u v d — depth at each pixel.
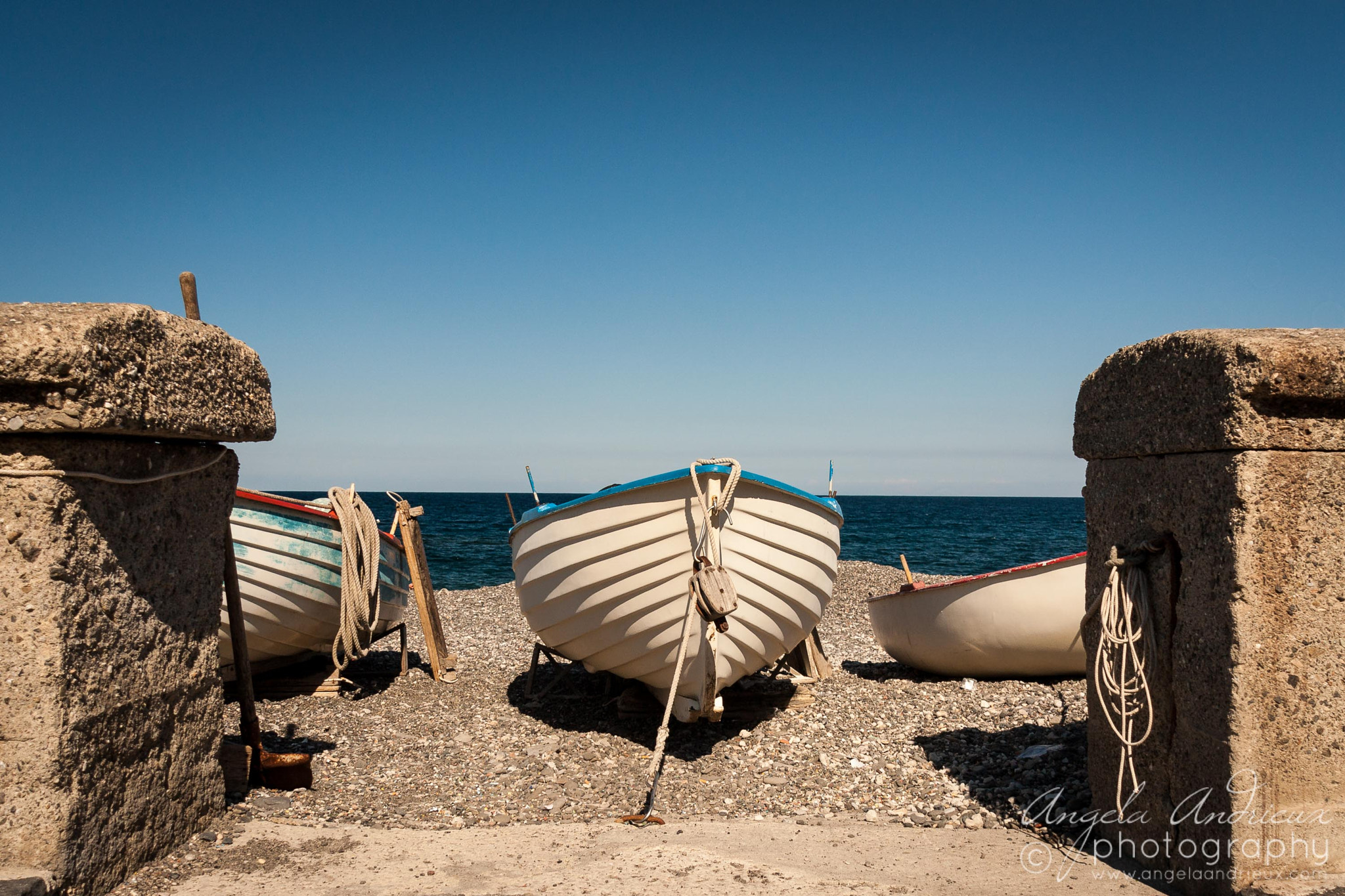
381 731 5.91
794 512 5.50
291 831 3.85
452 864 3.55
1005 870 3.43
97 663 3.02
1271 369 2.77
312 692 6.96
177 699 3.55
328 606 7.01
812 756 5.31
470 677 7.74
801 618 5.92
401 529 7.90
